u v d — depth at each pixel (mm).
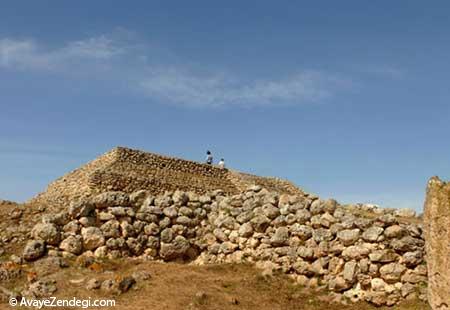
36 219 19000
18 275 14898
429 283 9523
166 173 38250
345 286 14852
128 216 17953
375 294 14328
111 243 17312
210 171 42188
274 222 17125
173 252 18078
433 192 9484
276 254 16578
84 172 35594
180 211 18766
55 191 36094
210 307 13547
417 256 14375
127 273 15617
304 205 16797
